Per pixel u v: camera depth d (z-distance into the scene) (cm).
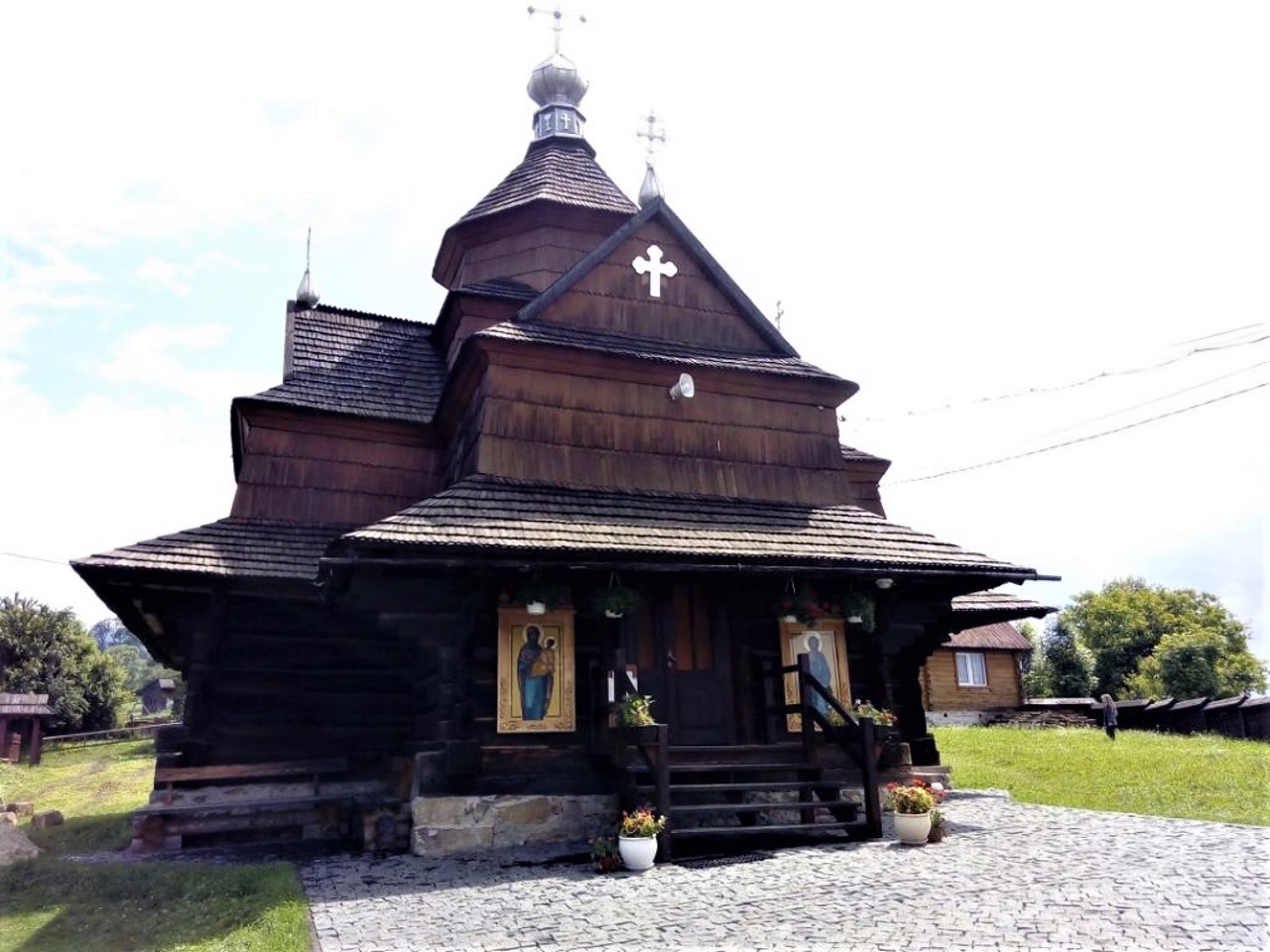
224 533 1357
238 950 639
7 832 1122
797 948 598
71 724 4500
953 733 2373
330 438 1524
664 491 1318
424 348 1805
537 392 1295
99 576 1207
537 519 1149
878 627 1334
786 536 1269
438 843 1021
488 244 1794
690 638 1230
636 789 1002
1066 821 1077
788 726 1227
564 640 1130
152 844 1167
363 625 1390
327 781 1294
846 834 1062
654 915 695
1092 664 5159
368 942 645
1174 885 723
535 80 2081
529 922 687
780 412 1442
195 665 1266
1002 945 584
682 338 1452
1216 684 4469
